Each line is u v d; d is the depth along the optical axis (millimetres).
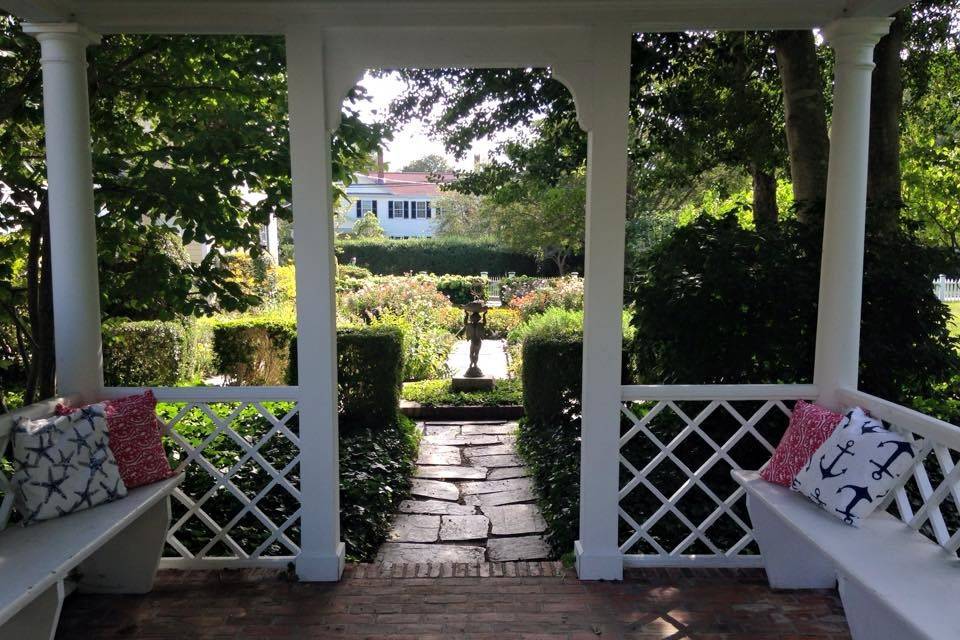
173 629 2668
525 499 4469
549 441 5242
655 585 3033
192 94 4410
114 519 2430
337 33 2859
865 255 3816
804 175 4734
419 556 3600
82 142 2852
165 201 3811
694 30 2895
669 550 3414
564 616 2770
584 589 2998
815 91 4727
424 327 9117
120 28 2832
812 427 2711
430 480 4863
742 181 10250
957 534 2137
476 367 7680
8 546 2211
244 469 4082
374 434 5527
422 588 3012
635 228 13992
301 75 2822
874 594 1933
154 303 4203
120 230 4078
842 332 2953
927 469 4004
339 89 2883
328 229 2920
